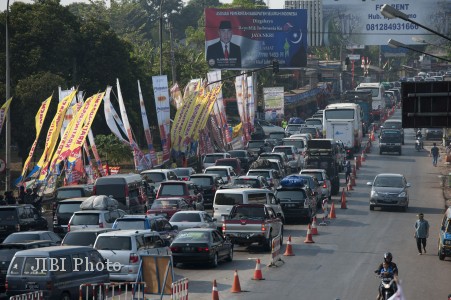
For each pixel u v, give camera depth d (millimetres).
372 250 71312
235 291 53562
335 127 157125
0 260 52875
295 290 54406
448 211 68062
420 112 46844
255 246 75000
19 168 130625
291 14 185000
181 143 123625
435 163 145500
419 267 63562
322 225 86688
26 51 135000
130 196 85875
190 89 136625
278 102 184750
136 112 157500
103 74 147875
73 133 94250
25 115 125438
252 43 185625
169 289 46812
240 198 79125
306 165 114500
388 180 98812
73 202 74438
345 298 52000
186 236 62125
